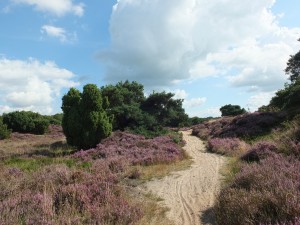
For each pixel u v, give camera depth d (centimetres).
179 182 1091
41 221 597
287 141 1161
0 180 909
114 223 656
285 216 499
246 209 570
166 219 717
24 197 738
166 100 3431
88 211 689
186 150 2148
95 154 1650
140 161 1459
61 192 780
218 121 3797
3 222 589
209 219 704
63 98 2008
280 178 663
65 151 1898
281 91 2930
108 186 850
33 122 3884
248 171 805
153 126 2803
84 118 1923
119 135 2264
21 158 1642
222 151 1834
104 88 3344
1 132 3100
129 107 2844
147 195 928
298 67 3859
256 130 2119
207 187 992
